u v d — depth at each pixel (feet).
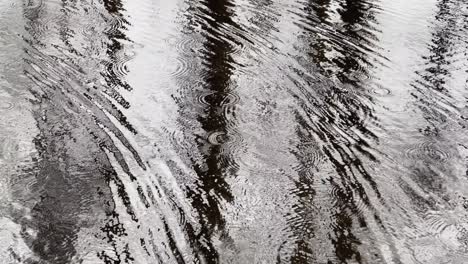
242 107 17.10
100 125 15.66
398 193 13.66
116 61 19.40
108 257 11.24
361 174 14.32
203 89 17.98
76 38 20.94
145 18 23.41
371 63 20.51
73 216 12.30
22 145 14.53
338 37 22.63
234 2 26.12
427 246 11.98
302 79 19.03
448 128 16.61
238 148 15.08
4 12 22.68
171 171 13.97
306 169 14.40
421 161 14.97
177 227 12.12
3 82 17.42
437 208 13.19
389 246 11.93
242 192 13.39
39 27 21.61
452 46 22.41
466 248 11.98
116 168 13.94
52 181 13.37
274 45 21.56
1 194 12.84
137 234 11.87
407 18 25.23
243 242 11.83
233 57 20.36
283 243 11.89
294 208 12.98
